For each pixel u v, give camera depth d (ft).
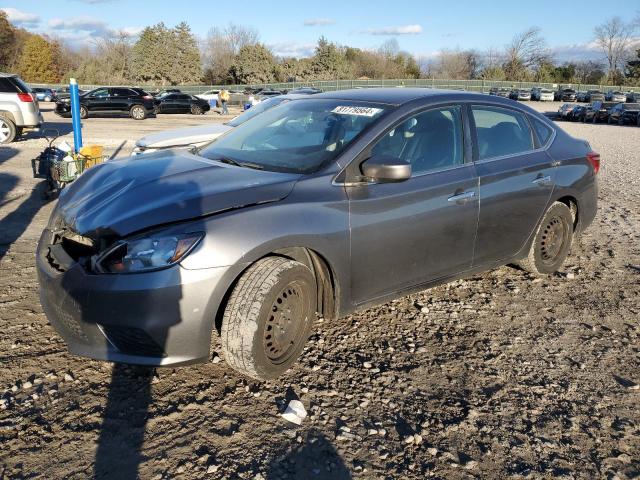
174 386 10.68
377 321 13.85
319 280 11.64
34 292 14.82
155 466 8.58
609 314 14.83
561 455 9.27
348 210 11.32
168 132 27.45
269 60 267.18
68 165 25.09
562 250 16.88
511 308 14.98
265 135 13.69
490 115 14.88
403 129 12.79
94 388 10.53
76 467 8.50
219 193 10.52
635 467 9.05
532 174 15.19
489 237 14.37
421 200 12.52
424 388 11.04
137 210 10.19
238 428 9.53
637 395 11.10
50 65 268.41
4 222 21.79
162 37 250.98
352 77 280.72
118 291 9.41
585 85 262.06
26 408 9.84
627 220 25.40
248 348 10.03
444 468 8.86
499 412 10.36
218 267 9.64
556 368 12.00
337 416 10.00
